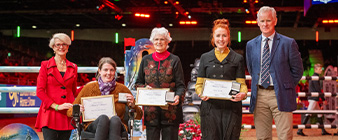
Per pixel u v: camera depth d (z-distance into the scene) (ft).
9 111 17.30
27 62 69.31
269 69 11.69
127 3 57.31
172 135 12.17
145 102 11.66
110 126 11.00
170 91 12.14
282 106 11.45
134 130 18.02
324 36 74.69
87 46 78.54
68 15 66.39
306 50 75.92
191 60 78.33
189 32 78.18
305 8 28.14
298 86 61.36
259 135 12.03
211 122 11.66
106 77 11.96
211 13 60.80
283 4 55.11
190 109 22.16
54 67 12.17
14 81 43.98
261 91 11.87
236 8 56.90
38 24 74.13
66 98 12.14
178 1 54.39
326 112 24.04
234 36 74.43
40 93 11.75
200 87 11.96
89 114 11.45
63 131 12.39
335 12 30.14
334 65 74.84
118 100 11.55
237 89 11.15
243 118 38.99
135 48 17.98
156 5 57.72
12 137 14.76
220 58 11.82
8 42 71.67
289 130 11.60
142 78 12.57
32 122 35.70
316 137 22.72
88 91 11.89
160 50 12.25
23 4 57.47
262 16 11.66
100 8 53.98
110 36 78.79
